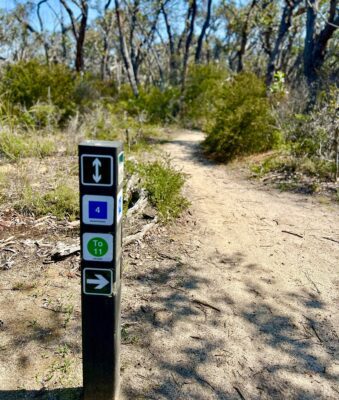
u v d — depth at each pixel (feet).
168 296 10.07
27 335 8.37
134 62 93.09
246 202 17.69
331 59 43.80
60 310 9.14
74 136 25.09
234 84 32.53
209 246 12.93
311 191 19.12
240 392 7.38
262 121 27.96
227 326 9.12
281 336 8.90
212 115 34.45
